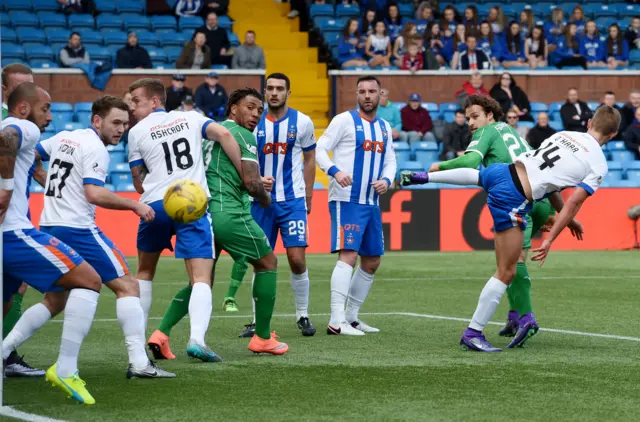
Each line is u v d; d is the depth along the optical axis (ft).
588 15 202.28
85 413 40.09
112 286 47.73
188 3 189.57
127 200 46.93
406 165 154.71
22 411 40.50
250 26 196.65
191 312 51.72
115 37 179.01
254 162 53.47
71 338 42.16
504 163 60.75
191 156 52.11
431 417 39.34
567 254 139.74
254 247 54.13
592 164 55.31
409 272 113.19
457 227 145.48
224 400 42.60
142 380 47.47
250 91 54.44
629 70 179.01
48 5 184.55
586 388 45.55
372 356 55.31
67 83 164.45
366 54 181.88
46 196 47.62
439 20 188.65
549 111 175.52
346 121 66.39
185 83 167.32
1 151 39.93
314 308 81.92
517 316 63.31
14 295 52.03
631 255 137.80
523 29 187.83
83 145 46.50
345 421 38.65
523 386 46.06
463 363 52.70
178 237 51.80
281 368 51.03
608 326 69.21
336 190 66.28
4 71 50.39
